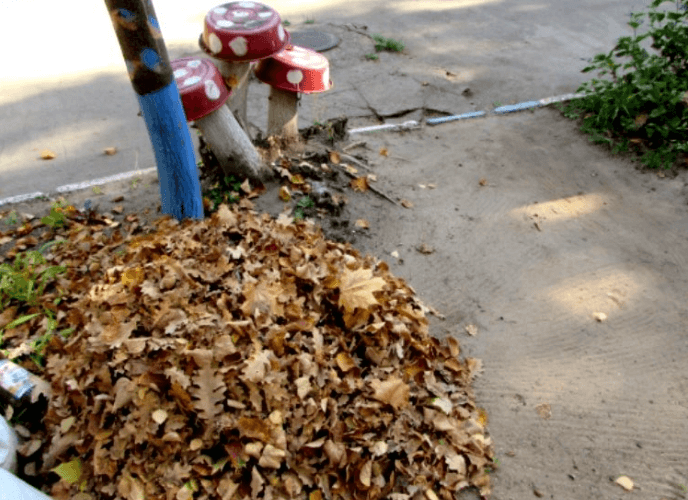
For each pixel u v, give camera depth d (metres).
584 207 4.60
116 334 2.73
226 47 3.77
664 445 2.95
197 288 3.04
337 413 2.75
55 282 3.51
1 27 7.35
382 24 7.63
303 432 2.62
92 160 5.04
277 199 4.24
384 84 6.26
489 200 4.63
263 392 2.63
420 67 6.62
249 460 2.49
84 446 2.52
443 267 3.98
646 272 4.00
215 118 3.95
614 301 3.77
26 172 4.87
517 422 3.04
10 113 5.64
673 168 5.02
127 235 3.97
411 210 4.46
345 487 2.55
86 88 6.10
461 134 5.47
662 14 5.58
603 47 7.12
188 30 7.20
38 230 4.14
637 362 3.38
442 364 3.23
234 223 3.81
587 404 3.13
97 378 2.63
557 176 4.94
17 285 3.35
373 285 3.18
